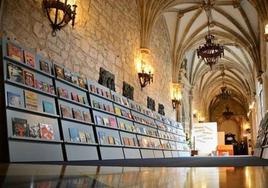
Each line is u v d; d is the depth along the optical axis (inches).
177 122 761.0
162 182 47.7
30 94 239.0
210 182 47.5
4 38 224.2
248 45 784.3
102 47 394.0
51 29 290.7
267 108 722.2
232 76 1327.5
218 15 751.7
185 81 972.6
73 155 277.1
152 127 535.5
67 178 50.1
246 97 1421.0
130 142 418.0
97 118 340.8
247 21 737.6
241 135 1747.0
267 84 727.1
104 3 407.2
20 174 61.0
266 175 63.5
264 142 557.3
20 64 234.4
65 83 292.2
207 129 949.8
